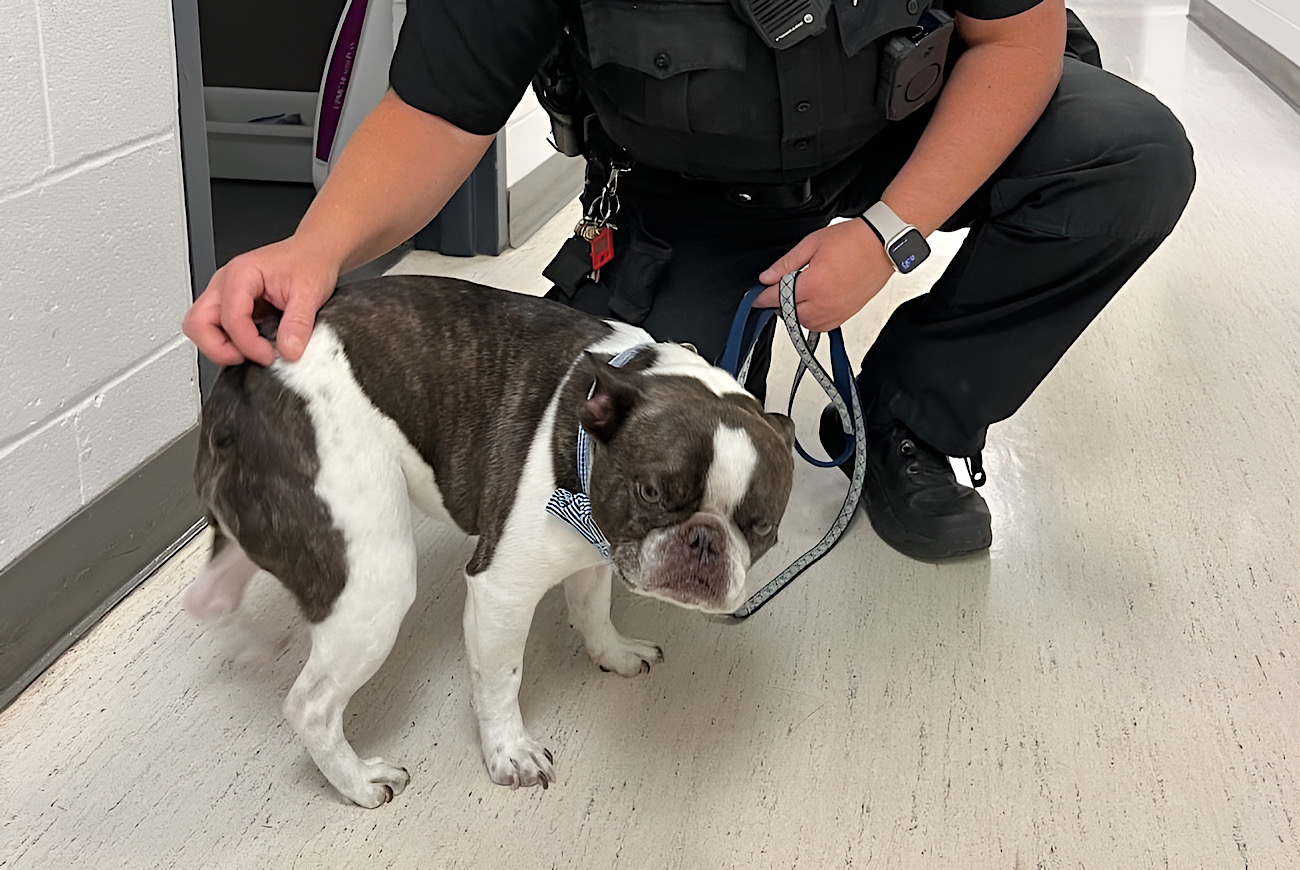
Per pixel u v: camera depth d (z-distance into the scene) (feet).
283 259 3.98
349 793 4.23
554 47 4.87
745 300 4.97
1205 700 5.00
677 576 3.48
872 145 5.66
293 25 10.36
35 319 4.69
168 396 5.63
